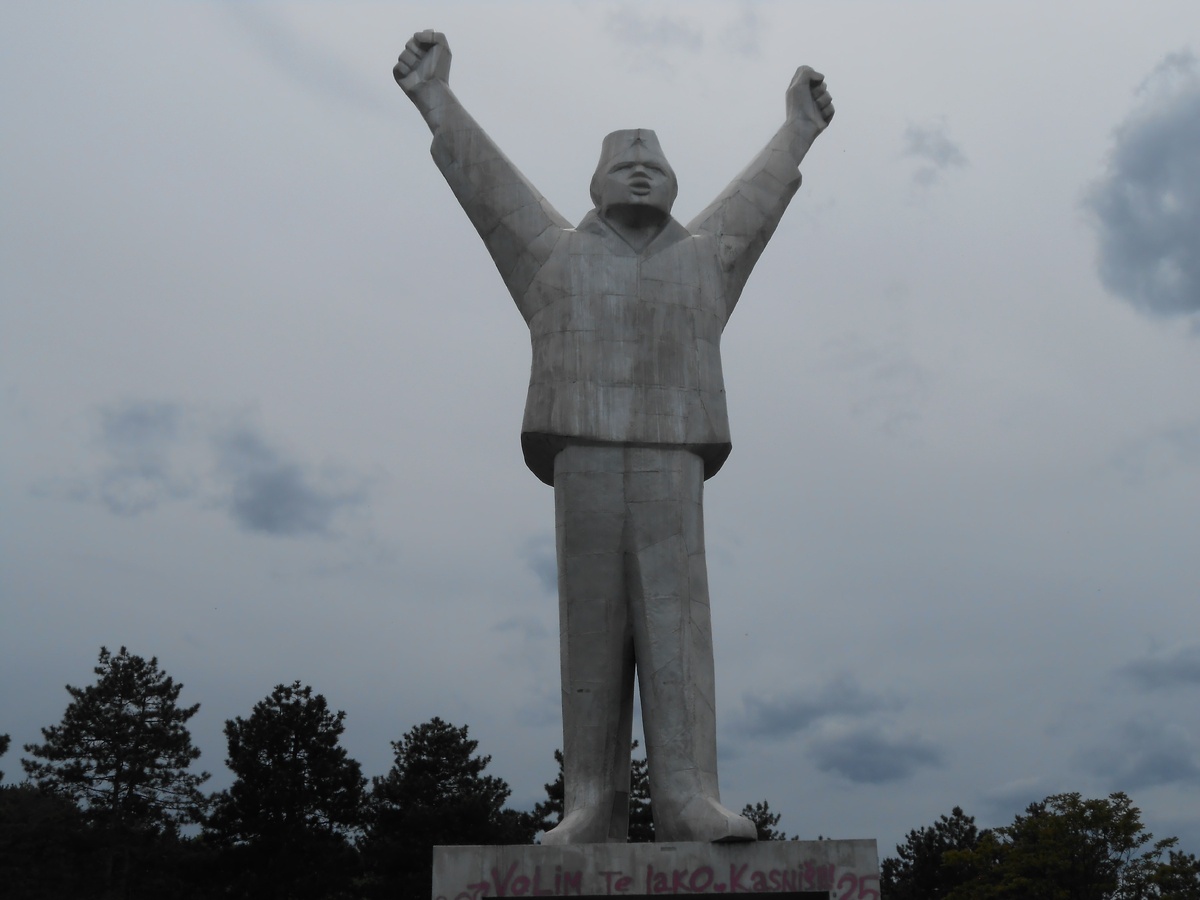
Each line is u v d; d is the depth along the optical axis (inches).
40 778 1830.7
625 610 613.0
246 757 1627.7
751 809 1916.8
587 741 595.2
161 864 1766.7
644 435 622.2
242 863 1573.6
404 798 1644.9
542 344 639.1
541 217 661.3
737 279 677.3
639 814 1604.3
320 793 1621.6
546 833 576.1
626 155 661.3
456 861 541.6
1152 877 1621.6
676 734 591.5
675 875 545.0
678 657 600.1
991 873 1742.1
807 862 547.8
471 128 676.7
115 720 1857.8
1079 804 1710.1
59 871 1758.1
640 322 639.8
